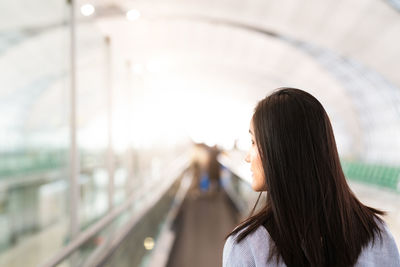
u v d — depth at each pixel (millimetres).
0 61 2619
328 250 1019
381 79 25641
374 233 1090
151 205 5438
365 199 7770
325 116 1078
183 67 29141
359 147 34094
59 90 3730
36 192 3080
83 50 4773
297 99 1065
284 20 18109
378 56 18875
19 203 2781
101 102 5684
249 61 27219
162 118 13797
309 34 18781
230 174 11375
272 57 26016
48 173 3348
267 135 1059
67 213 3691
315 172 1025
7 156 2633
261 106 1101
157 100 12445
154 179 10250
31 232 2984
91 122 4871
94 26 5398
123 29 9703
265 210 1089
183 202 11734
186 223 8734
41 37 3357
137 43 15203
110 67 6160
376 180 10992
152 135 10695
